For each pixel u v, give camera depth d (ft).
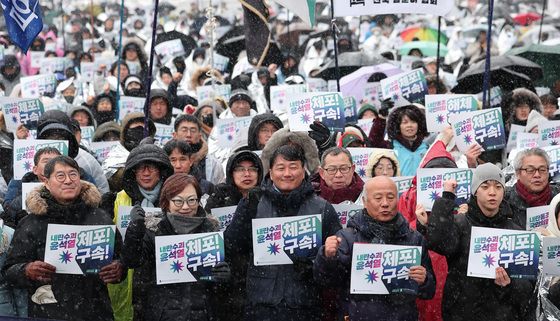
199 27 177.68
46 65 123.85
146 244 49.75
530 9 193.26
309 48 143.95
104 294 51.65
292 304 49.32
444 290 49.57
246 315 50.19
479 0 190.60
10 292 52.31
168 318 49.57
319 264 47.29
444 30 163.32
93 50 150.20
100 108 95.30
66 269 49.16
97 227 49.26
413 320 48.52
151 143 56.54
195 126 64.95
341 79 100.48
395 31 162.71
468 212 49.42
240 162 54.60
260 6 78.64
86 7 205.05
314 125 61.41
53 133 61.41
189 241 48.75
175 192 49.80
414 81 80.74
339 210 53.47
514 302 49.11
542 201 56.39
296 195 49.96
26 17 68.39
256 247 48.88
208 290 50.67
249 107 82.28
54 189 50.11
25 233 50.14
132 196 54.34
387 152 59.57
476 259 47.91
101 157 72.69
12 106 73.72
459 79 95.76
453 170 55.16
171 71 121.08
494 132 60.64
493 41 154.40
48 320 45.39
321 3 187.52
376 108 91.45
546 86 105.19
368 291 47.50
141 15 211.82
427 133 69.56
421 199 55.36
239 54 127.44
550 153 62.23
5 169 68.59
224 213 53.42
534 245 47.60
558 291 50.19
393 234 48.39
